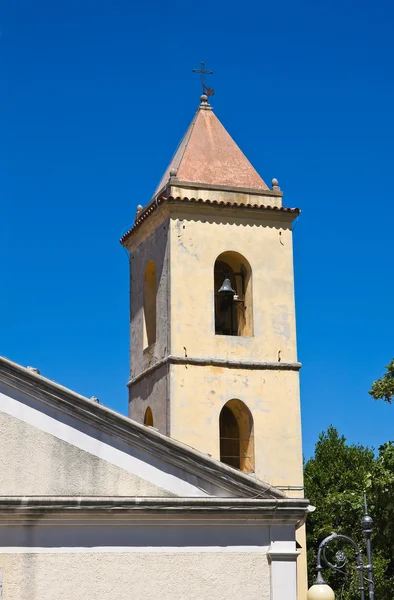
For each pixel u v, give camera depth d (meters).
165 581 18.06
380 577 41.16
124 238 32.66
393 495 28.02
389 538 28.44
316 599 17.78
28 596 17.47
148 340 31.05
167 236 29.44
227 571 18.38
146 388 30.09
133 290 32.31
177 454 18.67
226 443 29.44
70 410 18.48
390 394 28.64
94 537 17.94
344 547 42.84
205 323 29.00
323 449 53.84
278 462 28.67
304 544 27.86
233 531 18.59
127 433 18.56
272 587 18.44
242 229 30.06
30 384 18.47
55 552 17.72
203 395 28.47
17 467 18.14
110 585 17.81
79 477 18.28
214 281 30.00
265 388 29.12
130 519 18.09
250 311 29.69
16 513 17.62
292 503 18.78
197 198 29.59
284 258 30.28
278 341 29.59
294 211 30.47
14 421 18.34
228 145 31.48
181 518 18.33
